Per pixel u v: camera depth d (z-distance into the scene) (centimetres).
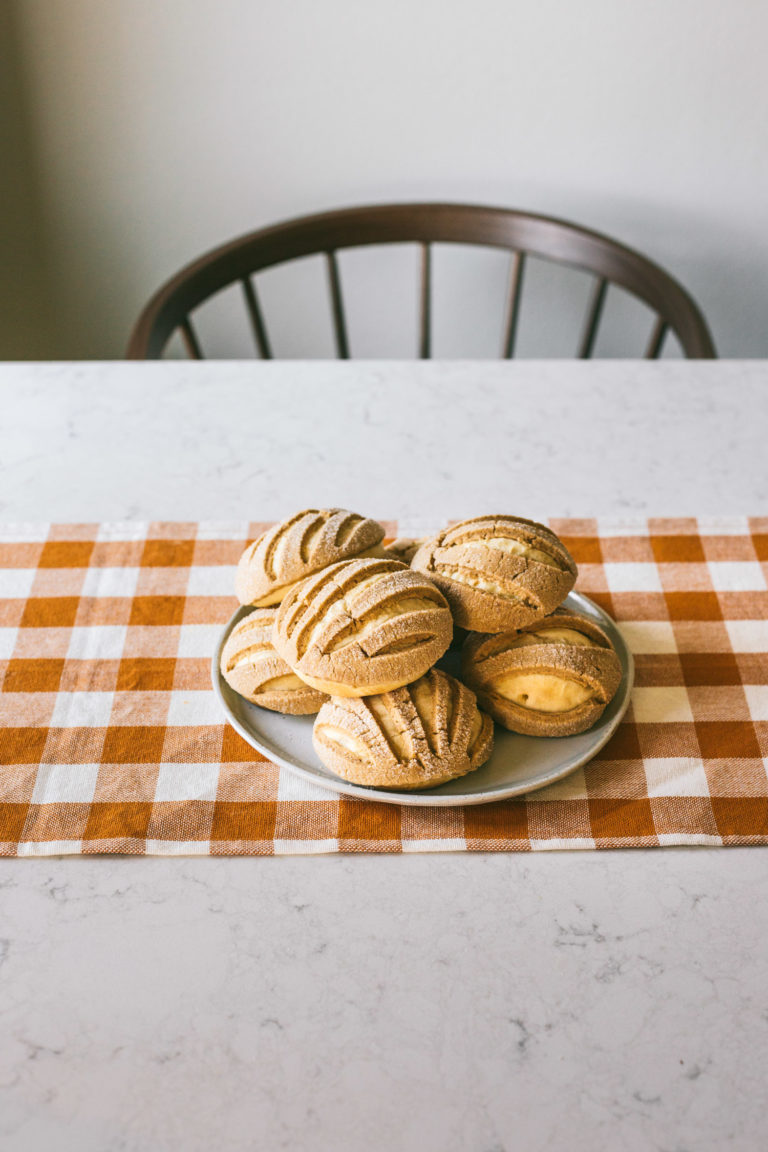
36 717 84
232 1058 69
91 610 91
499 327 166
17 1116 67
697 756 82
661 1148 66
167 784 80
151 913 75
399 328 167
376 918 74
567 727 79
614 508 99
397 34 138
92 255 161
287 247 132
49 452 104
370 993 71
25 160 150
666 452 104
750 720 84
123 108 145
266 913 75
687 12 136
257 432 106
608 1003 71
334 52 140
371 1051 69
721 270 162
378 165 151
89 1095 68
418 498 100
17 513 99
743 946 73
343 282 161
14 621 90
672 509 99
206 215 156
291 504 99
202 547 96
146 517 98
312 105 145
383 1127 67
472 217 133
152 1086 68
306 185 153
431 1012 71
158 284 164
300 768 77
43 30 137
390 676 74
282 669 79
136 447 105
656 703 85
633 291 129
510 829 78
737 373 112
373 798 76
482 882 76
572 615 81
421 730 75
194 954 73
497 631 79
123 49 140
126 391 110
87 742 83
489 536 81
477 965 72
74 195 154
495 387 111
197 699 85
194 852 77
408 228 134
